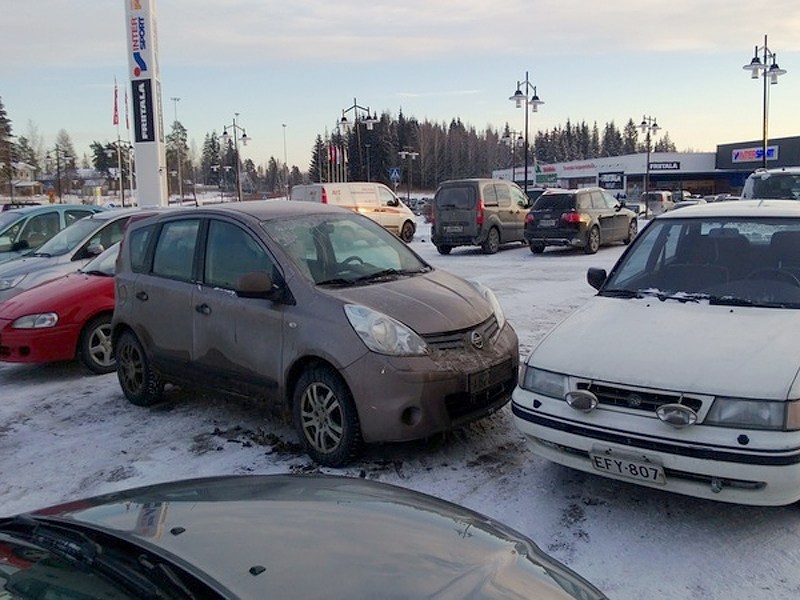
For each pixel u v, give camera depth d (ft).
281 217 17.25
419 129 347.77
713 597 9.86
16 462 16.15
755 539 11.39
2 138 258.78
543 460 14.88
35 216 39.50
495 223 60.08
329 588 5.72
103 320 24.04
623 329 13.43
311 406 14.94
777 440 10.55
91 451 16.62
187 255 18.16
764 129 77.30
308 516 7.22
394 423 13.78
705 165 234.79
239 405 19.67
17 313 23.00
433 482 13.92
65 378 23.80
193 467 15.31
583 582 7.04
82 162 353.10
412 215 79.92
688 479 11.18
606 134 474.08
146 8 64.64
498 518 12.35
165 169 68.80
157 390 19.63
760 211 16.35
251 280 15.26
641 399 11.60
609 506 12.71
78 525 6.76
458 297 16.05
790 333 12.37
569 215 55.36
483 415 15.05
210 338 16.98
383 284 15.93
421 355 14.05
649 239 17.06
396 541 6.82
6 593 5.49
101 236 29.71
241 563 5.99
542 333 26.27
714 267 15.40
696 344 12.31
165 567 5.79
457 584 6.11
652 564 10.76
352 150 309.63
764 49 75.36
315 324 14.66
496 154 393.50
